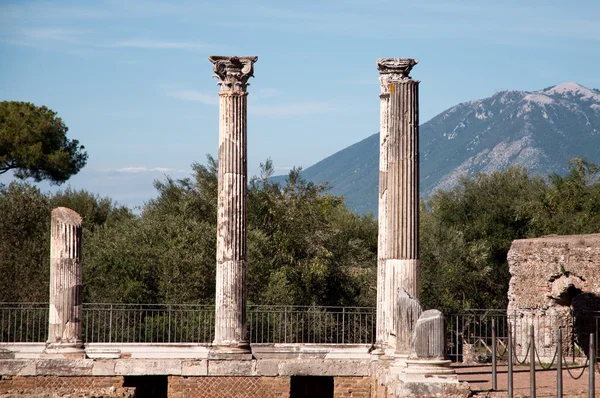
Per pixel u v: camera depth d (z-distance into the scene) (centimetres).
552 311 3638
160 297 4481
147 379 3131
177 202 5306
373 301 5097
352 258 5684
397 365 2494
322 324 4425
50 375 2889
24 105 5988
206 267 4644
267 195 5300
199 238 4731
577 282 3553
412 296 2544
